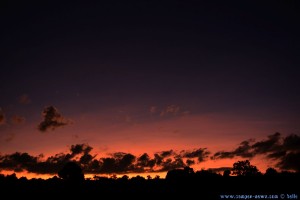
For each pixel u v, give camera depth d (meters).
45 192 79.38
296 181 60.88
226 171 78.31
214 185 69.25
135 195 73.19
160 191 73.38
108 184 83.00
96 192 78.31
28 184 85.56
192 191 69.38
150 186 76.94
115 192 76.69
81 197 75.75
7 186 83.31
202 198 65.12
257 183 64.56
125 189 77.62
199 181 72.81
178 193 70.75
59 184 85.12
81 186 82.75
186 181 74.12
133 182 82.25
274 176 64.25
